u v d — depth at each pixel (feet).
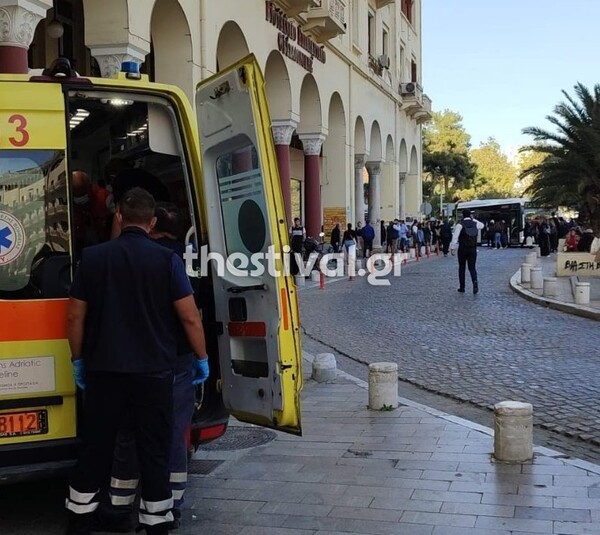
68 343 13.57
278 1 68.80
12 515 15.15
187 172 15.71
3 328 13.32
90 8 41.96
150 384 12.54
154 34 49.98
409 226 122.01
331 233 97.91
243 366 14.97
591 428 21.30
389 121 125.29
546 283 53.67
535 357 32.19
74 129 16.92
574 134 97.60
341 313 48.98
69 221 13.97
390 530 13.94
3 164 13.62
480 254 125.39
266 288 13.96
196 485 16.69
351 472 17.37
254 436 20.58
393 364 23.59
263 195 13.73
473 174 251.80
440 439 19.84
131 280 12.60
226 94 14.38
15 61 33.78
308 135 86.99
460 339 37.47
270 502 15.58
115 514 13.93
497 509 14.80
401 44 135.64
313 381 27.84
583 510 14.65
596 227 101.04
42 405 13.57
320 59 85.20
